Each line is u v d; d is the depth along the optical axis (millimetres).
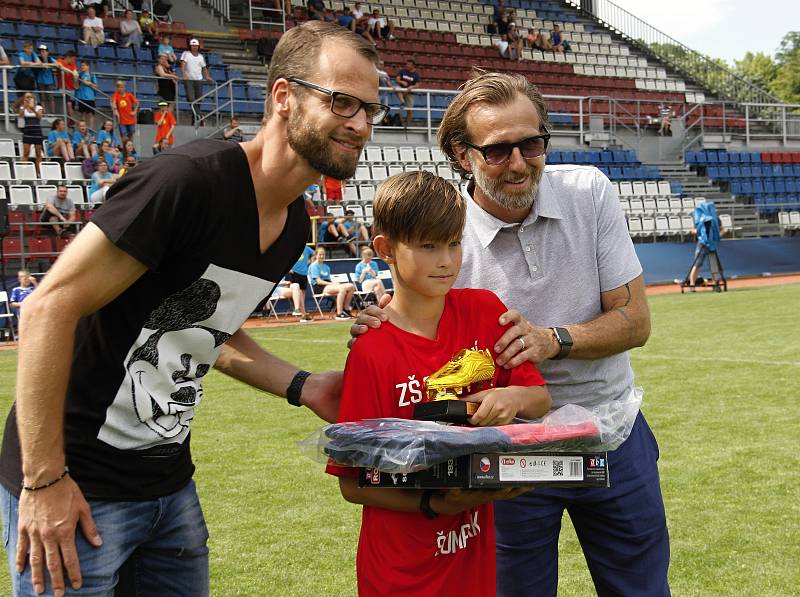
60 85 18672
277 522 4496
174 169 1996
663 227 22734
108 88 20547
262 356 2693
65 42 21125
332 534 4316
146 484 2242
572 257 2613
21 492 2043
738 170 27984
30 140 16969
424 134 23953
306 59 2088
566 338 2395
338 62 2072
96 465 2150
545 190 2592
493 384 2348
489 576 2338
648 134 28328
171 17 25406
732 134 29984
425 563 2209
